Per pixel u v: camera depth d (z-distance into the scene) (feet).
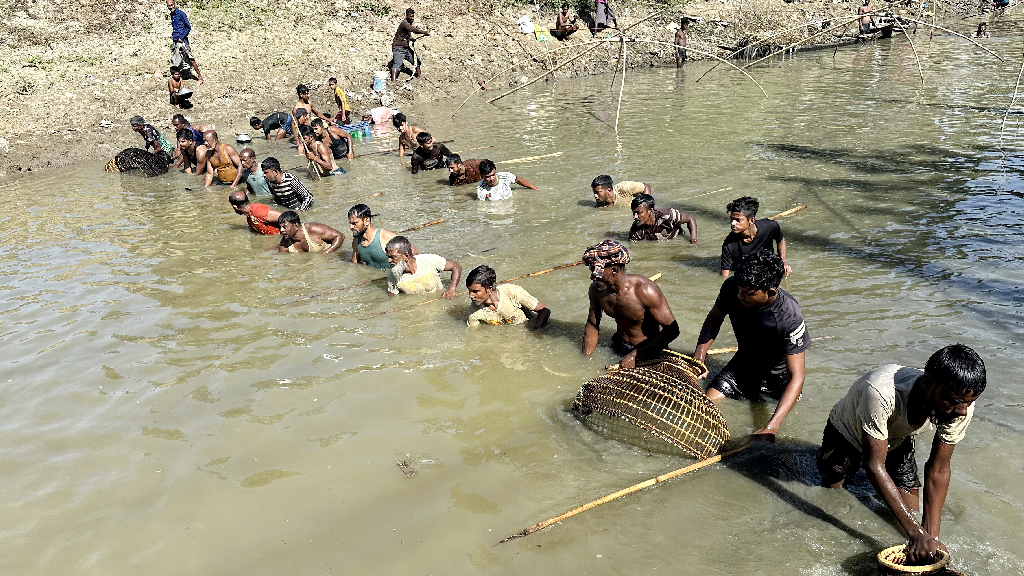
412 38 67.21
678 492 13.39
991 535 11.85
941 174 34.27
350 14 76.64
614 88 70.23
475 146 46.52
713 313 16.57
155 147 44.47
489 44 79.61
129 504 13.70
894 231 26.68
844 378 16.71
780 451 14.46
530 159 41.50
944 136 42.37
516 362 18.69
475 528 12.68
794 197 31.96
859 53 87.81
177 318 21.95
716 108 56.03
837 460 12.85
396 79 66.95
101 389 17.89
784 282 22.48
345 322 21.39
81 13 63.36
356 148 48.96
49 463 15.03
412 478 14.11
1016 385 15.94
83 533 12.97
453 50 76.13
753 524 12.52
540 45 82.23
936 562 10.61
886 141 41.81
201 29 67.36
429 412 16.43
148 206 35.68
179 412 16.75
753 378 16.42
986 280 21.74
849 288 21.76
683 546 12.05
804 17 101.24
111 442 15.70
